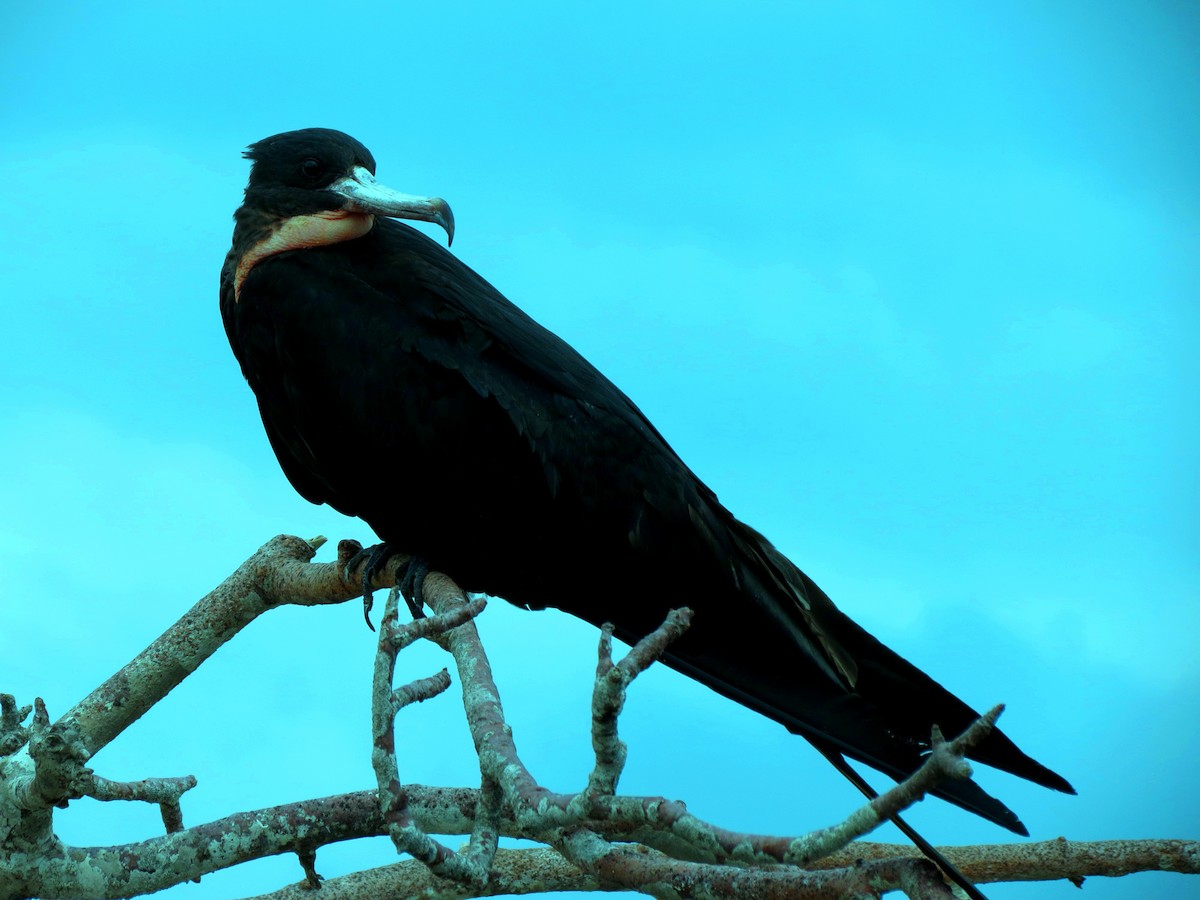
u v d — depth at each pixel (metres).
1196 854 9.27
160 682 9.59
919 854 9.57
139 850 7.47
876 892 4.71
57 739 6.99
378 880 8.89
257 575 9.82
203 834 7.63
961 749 3.88
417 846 4.91
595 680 4.75
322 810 7.88
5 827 7.32
